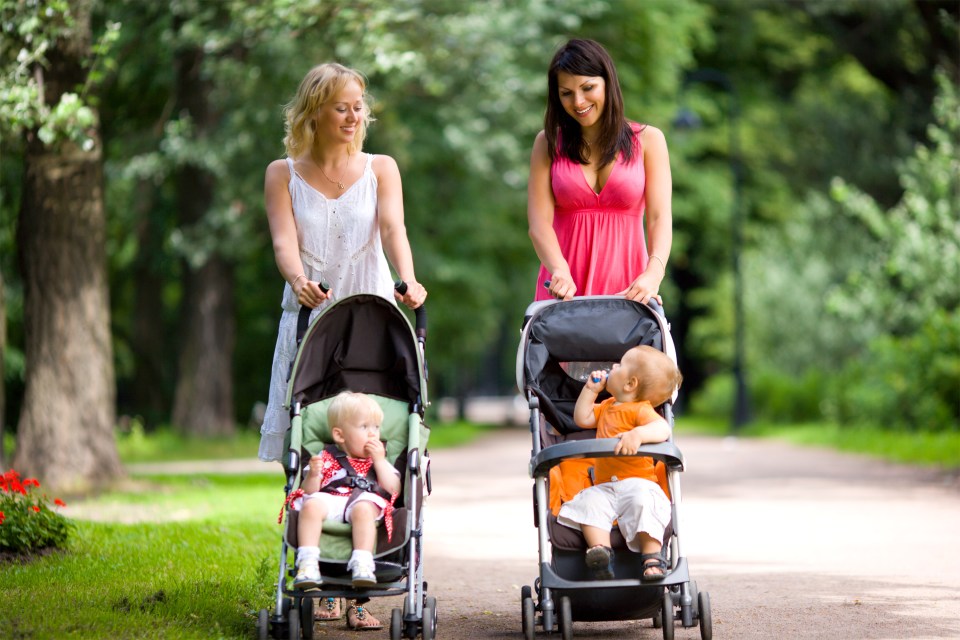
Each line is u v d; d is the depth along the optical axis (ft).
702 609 43.96
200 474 130.21
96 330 104.88
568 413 48.32
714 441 207.41
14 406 200.64
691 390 332.80
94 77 93.20
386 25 118.73
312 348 46.47
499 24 142.00
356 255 49.44
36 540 62.95
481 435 274.98
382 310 46.60
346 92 47.57
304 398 46.75
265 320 250.78
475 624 49.75
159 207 201.77
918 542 73.10
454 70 144.05
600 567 43.16
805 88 284.61
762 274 243.19
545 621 43.86
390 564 43.73
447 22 127.95
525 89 162.50
